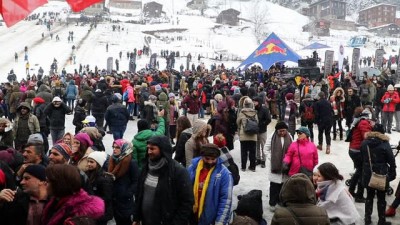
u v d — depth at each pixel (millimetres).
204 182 5273
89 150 6043
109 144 13961
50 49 68938
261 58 24125
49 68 53406
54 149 5230
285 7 175500
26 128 9539
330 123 13000
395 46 110625
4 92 19094
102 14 117938
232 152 13531
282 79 25047
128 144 6074
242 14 149750
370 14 157625
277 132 7973
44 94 14086
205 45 93312
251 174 10688
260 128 11336
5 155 5406
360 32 142125
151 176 4918
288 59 23656
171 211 4793
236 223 3658
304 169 7184
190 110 15508
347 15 186000
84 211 3488
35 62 57125
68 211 3469
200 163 5434
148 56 71562
